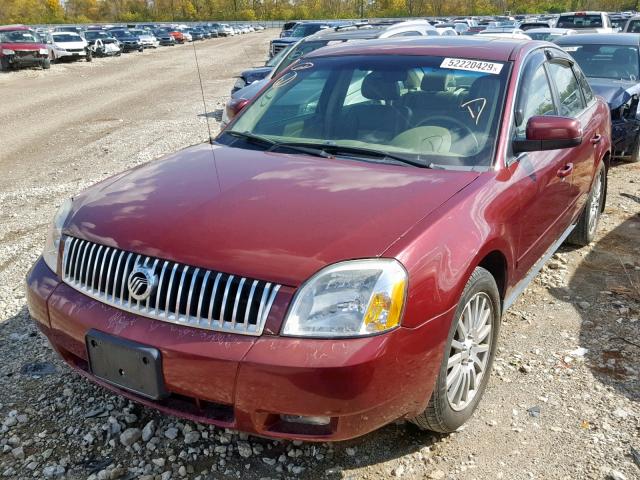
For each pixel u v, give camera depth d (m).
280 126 3.79
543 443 2.87
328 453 2.81
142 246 2.56
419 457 2.78
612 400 3.17
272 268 2.35
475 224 2.76
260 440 2.90
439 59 3.78
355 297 2.30
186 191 2.93
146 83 21.95
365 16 96.56
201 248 2.47
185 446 2.87
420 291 2.41
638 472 2.68
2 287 4.64
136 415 3.06
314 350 2.25
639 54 8.73
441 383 2.61
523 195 3.25
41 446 2.87
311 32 18.56
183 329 2.41
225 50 40.59
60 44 31.50
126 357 2.47
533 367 3.48
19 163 9.36
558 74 4.43
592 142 4.70
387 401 2.37
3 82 22.88
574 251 5.23
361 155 3.33
